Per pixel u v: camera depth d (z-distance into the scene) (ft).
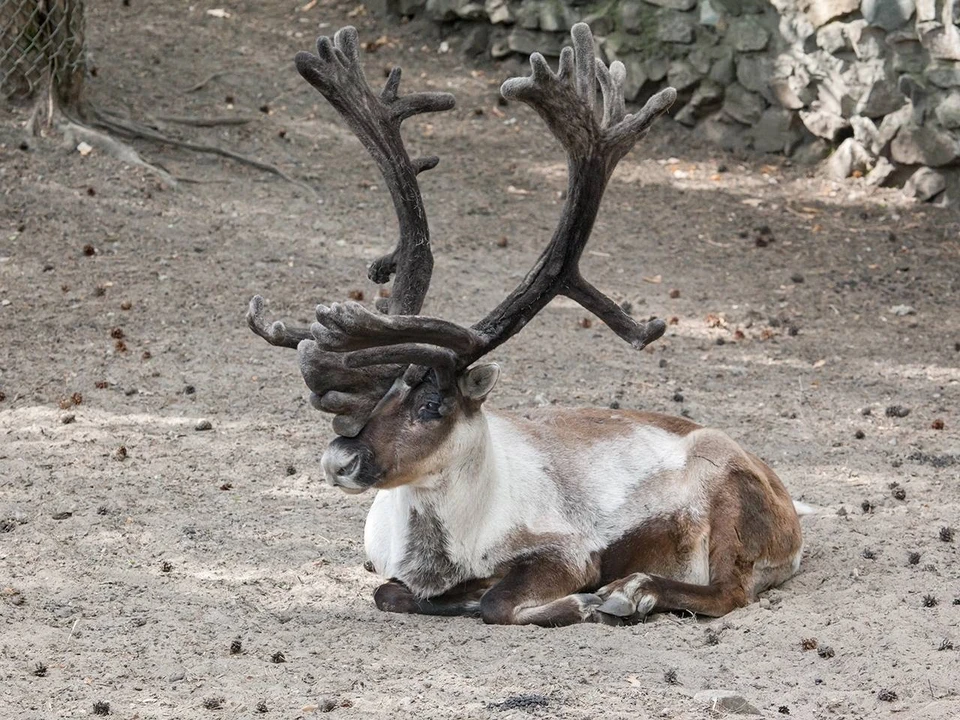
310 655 25.98
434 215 60.54
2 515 33.01
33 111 60.23
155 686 24.50
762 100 69.41
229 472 36.91
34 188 56.29
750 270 57.62
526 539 28.58
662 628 27.84
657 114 28.22
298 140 65.82
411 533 28.43
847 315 53.47
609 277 55.72
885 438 41.91
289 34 76.23
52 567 30.09
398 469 26.55
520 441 29.84
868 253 59.88
